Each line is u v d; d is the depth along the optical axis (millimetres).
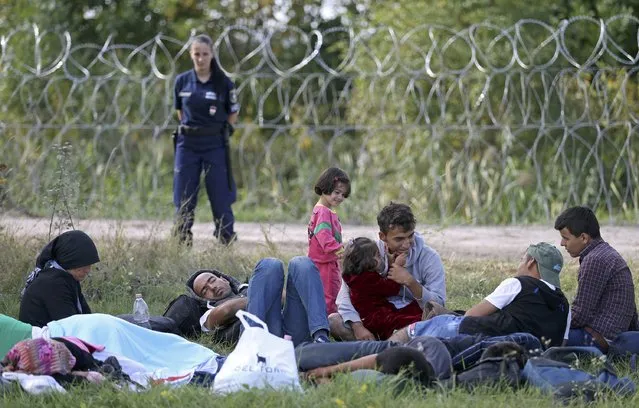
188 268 34094
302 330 23625
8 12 80625
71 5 83250
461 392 19672
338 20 89312
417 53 65812
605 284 23922
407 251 24984
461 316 23109
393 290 24828
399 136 61906
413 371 20000
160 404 19219
